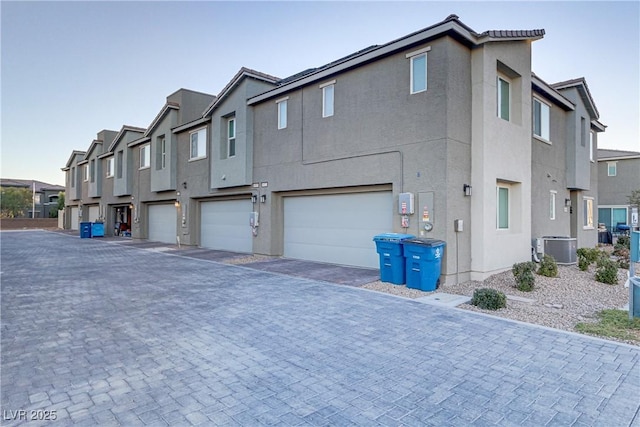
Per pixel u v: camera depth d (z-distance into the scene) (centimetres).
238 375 392
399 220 945
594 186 1783
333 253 1180
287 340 500
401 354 450
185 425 295
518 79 1059
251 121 1429
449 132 858
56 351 461
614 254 1430
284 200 1362
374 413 315
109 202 2694
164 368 410
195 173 1761
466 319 595
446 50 860
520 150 1053
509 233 1018
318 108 1166
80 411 317
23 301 723
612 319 590
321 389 360
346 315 618
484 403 333
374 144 1004
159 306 681
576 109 1484
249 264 1204
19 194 5031
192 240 1816
